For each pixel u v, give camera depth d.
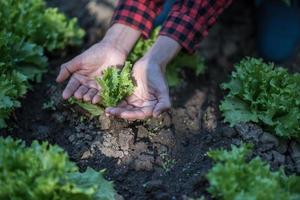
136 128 1.32
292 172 1.24
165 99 1.22
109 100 1.26
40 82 1.43
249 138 1.29
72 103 1.33
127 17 1.36
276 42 1.65
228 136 1.31
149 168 1.26
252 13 1.74
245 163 1.13
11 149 1.12
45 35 1.48
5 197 1.08
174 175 1.24
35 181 1.07
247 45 1.68
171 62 1.48
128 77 1.28
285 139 1.31
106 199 1.14
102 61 1.32
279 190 1.10
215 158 1.13
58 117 1.35
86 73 1.32
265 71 1.34
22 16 1.46
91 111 1.31
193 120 1.39
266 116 1.30
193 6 1.32
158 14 1.40
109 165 1.26
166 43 1.31
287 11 1.66
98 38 1.57
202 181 1.18
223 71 1.58
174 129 1.35
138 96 1.28
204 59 1.59
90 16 1.62
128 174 1.25
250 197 1.05
